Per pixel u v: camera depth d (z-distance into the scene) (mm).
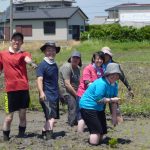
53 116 10195
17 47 10203
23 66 10242
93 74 10836
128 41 57969
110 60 10953
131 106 14125
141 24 86938
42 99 10023
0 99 15969
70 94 11641
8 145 9742
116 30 58781
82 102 9602
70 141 10023
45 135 10289
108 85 9383
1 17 81875
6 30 79875
